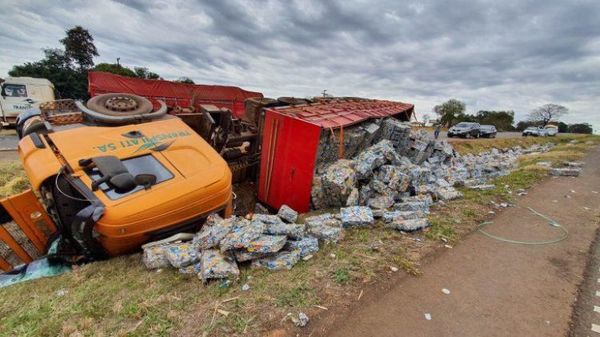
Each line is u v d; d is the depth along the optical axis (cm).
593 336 287
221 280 344
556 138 3150
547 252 447
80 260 474
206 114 835
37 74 3919
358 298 321
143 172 486
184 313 292
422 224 493
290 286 332
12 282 419
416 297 331
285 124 761
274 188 811
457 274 380
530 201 677
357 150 867
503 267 402
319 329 276
